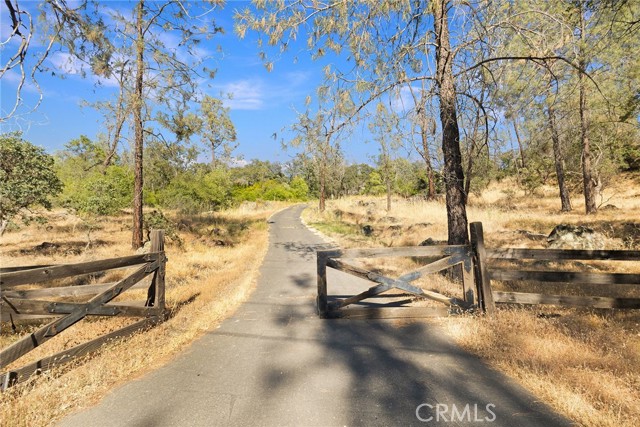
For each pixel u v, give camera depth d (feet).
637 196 100.89
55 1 15.84
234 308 21.17
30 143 44.32
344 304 18.62
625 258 17.11
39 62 13.91
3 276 11.51
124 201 57.52
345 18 21.84
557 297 17.26
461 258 18.51
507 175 120.78
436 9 22.67
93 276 30.14
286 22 21.43
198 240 56.24
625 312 17.46
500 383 11.30
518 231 46.85
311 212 124.77
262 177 310.65
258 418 9.61
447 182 26.50
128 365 13.00
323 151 26.50
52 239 57.21
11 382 11.16
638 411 9.36
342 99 24.30
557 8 23.20
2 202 42.98
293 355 13.98
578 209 81.71
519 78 25.98
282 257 42.47
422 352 13.96
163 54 38.24
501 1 23.68
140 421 9.56
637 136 82.07
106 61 21.08
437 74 25.62
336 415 9.68
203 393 11.03
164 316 18.86
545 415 9.51
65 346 15.26
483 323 16.35
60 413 10.01
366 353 14.01
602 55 25.70
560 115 45.16
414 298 21.25
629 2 20.81
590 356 12.60
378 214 90.33
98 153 112.78
